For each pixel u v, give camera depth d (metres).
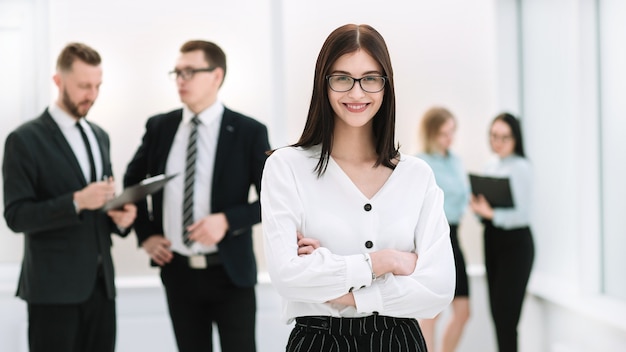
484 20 5.35
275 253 1.75
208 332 3.47
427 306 1.75
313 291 1.71
